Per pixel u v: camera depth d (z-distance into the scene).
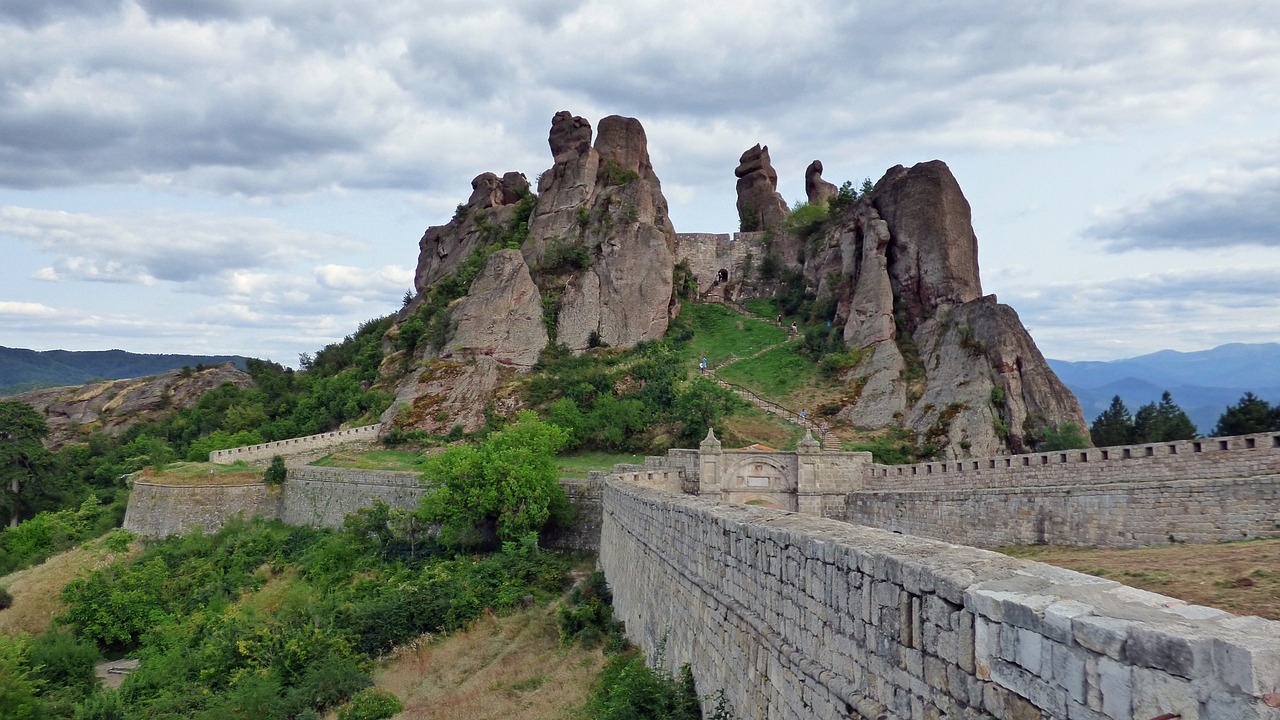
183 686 36.97
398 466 66.00
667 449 66.56
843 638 9.95
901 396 69.50
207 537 63.91
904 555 8.96
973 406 63.97
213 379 133.88
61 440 119.81
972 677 7.36
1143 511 31.56
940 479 44.31
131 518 70.06
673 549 19.92
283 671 35.84
